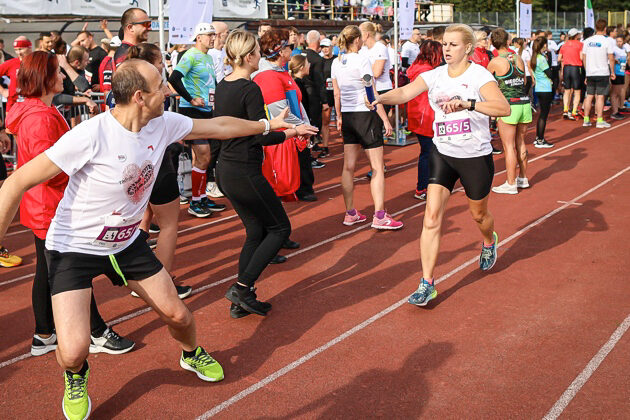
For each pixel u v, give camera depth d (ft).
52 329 14.42
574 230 22.95
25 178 9.90
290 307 16.80
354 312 16.38
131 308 17.01
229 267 20.16
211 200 28.50
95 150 10.05
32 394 12.73
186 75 25.79
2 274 20.04
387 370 13.34
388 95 16.25
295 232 23.88
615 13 146.00
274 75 19.98
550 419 11.39
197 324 15.88
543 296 17.06
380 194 23.20
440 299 17.08
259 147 15.52
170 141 11.16
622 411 11.56
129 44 22.00
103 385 13.01
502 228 23.52
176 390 12.75
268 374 13.30
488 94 15.34
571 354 13.79
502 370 13.20
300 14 74.90
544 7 200.54
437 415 11.62
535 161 36.42
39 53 13.08
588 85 48.37
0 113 31.76
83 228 10.68
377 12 81.97
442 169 16.20
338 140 46.78
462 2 183.83
